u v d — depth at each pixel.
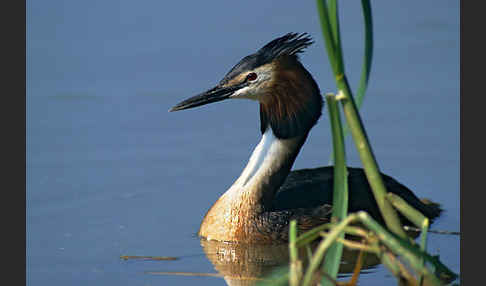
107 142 16.47
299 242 8.61
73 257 12.20
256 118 17.53
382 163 15.52
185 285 11.12
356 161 15.88
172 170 15.57
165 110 17.58
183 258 12.18
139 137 16.67
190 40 20.31
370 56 9.56
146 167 15.65
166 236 13.06
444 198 14.30
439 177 15.00
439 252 12.12
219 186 14.98
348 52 19.33
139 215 13.87
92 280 11.34
